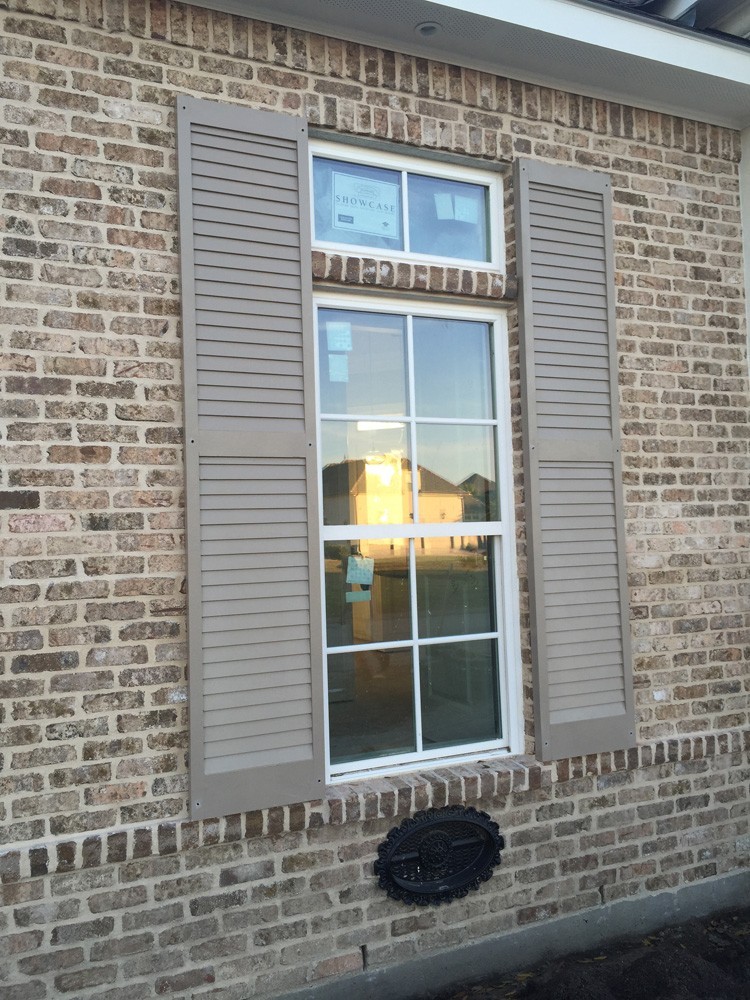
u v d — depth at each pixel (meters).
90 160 2.86
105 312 2.86
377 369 3.51
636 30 3.54
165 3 2.98
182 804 2.87
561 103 3.74
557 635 3.58
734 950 3.57
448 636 3.57
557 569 3.60
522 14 3.28
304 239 3.14
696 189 4.06
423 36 3.33
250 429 3.02
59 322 2.79
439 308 3.60
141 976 2.79
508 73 3.61
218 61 3.06
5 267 2.72
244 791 2.92
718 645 3.96
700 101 3.97
